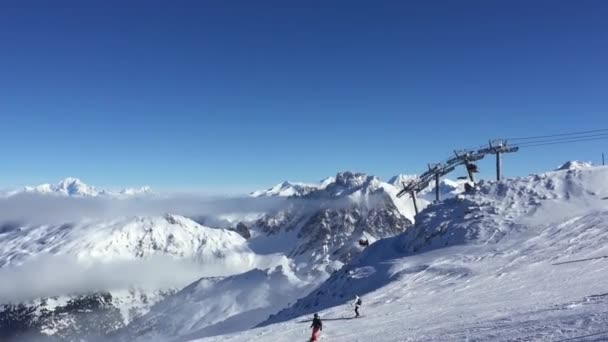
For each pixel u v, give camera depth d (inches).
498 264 2477.9
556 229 2950.3
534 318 1202.0
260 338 1734.7
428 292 2199.8
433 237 3540.8
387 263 3203.7
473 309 1614.2
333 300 3211.1
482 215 3481.8
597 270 2006.6
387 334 1397.6
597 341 825.5
